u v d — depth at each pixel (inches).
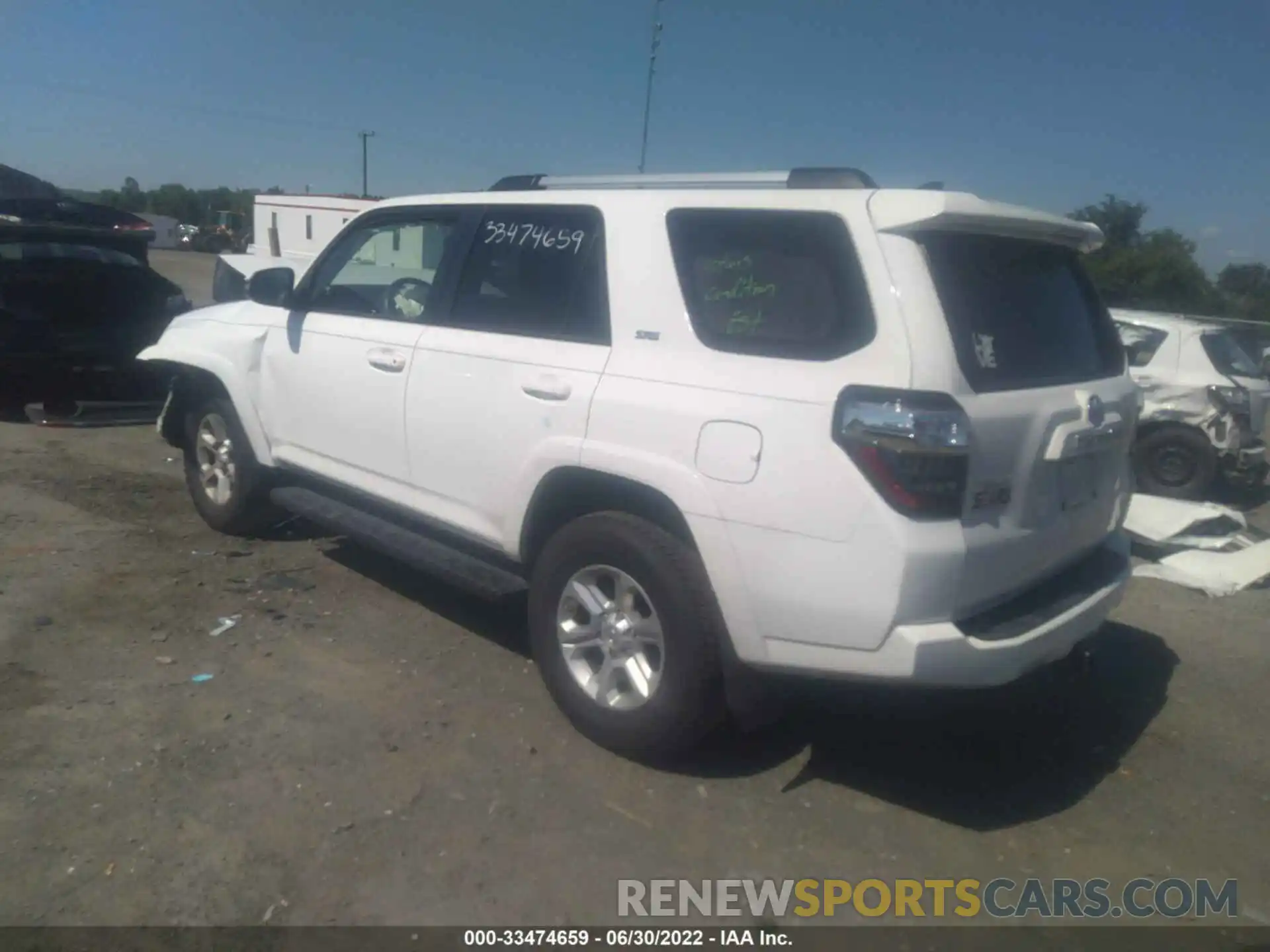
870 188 140.6
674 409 142.4
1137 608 242.8
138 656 182.4
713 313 145.3
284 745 155.8
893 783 156.5
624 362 151.6
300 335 213.3
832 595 129.5
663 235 152.9
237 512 238.7
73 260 373.7
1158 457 380.8
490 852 133.4
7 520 252.8
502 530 170.9
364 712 167.3
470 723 165.6
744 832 141.3
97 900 120.1
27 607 200.2
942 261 134.8
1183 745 174.4
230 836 133.3
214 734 157.8
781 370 135.3
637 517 151.3
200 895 122.1
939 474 125.1
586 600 157.1
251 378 225.0
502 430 167.3
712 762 158.2
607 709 155.3
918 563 124.5
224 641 191.0
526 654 192.7
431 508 184.7
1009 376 138.3
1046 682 195.5
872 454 125.6
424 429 182.5
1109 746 173.2
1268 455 456.8
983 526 131.5
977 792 155.7
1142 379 382.6
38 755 148.8
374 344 193.8
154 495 284.7
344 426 202.1
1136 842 145.2
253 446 228.1
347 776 148.4
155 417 388.8
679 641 144.7
